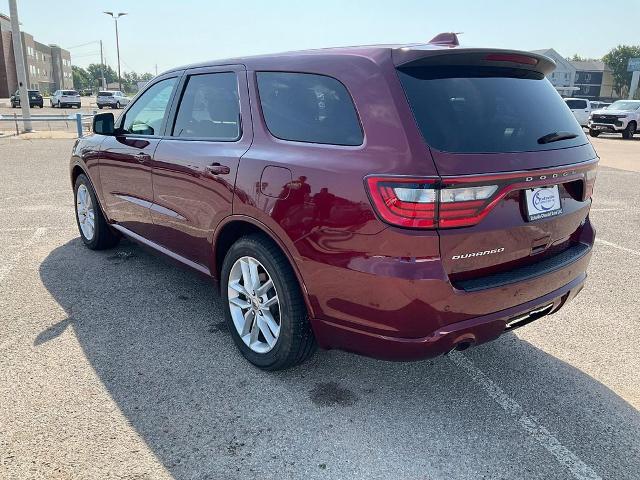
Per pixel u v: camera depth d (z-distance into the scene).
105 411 2.87
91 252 5.55
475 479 2.46
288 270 3.00
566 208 3.02
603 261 5.70
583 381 3.30
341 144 2.71
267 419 2.85
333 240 2.64
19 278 4.76
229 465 2.50
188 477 2.42
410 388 3.19
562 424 2.87
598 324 4.12
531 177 2.64
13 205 7.68
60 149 15.16
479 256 2.57
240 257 3.31
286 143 3.00
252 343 3.35
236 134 3.38
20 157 13.21
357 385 3.21
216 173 3.35
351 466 2.52
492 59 2.85
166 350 3.55
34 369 3.26
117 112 39.78
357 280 2.58
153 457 2.54
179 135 3.91
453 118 2.58
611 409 3.02
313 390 3.14
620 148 20.38
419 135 2.46
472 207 2.46
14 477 2.38
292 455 2.58
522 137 2.74
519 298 2.75
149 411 2.89
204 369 3.33
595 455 2.64
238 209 3.19
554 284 2.94
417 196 2.38
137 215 4.46
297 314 3.01
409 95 2.56
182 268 4.08
